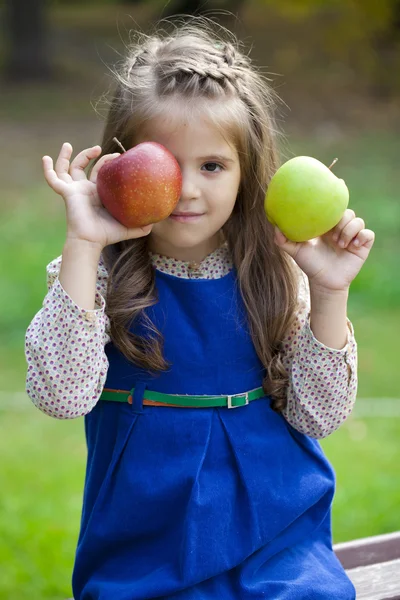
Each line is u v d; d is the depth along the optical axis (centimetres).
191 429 223
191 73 219
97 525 225
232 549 220
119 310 223
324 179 210
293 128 1362
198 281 229
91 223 211
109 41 1866
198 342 227
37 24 1633
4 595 351
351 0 1731
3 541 391
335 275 218
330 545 242
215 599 217
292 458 235
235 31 1830
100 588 219
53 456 489
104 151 235
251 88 233
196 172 218
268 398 236
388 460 479
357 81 1611
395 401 550
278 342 235
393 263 816
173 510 221
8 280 766
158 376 226
